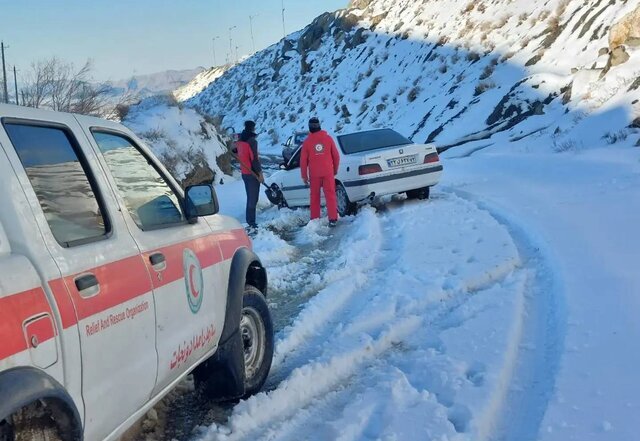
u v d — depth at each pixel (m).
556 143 18.98
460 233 9.38
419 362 5.11
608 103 19.06
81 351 2.82
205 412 4.73
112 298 3.09
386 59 50.47
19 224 2.68
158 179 4.15
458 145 25.45
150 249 3.59
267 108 64.75
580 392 4.23
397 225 10.71
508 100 27.05
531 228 8.95
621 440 3.64
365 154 12.27
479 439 3.92
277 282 8.04
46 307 2.64
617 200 9.54
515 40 34.47
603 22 27.80
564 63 27.84
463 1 46.66
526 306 6.17
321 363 5.12
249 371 4.89
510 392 4.55
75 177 3.24
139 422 4.51
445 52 41.38
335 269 8.10
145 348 3.38
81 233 3.10
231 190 19.48
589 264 6.75
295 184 13.76
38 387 2.49
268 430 4.32
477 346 5.22
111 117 21.53
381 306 6.48
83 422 2.84
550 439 3.77
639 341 4.77
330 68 58.91
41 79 20.80
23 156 2.92
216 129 25.19
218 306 4.45
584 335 5.06
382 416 4.29
